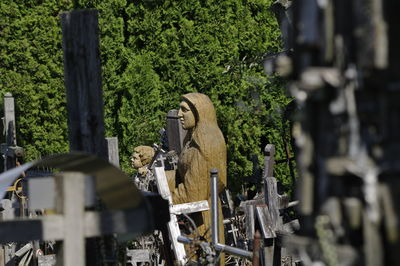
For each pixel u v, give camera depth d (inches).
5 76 1348.4
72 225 417.1
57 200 418.0
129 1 1348.4
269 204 857.5
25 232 422.9
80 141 547.5
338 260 279.7
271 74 1224.8
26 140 1363.2
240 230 1012.5
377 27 269.1
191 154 991.6
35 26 1349.7
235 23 1362.0
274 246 762.2
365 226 273.9
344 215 280.4
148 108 1346.0
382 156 274.7
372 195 272.1
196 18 1350.9
